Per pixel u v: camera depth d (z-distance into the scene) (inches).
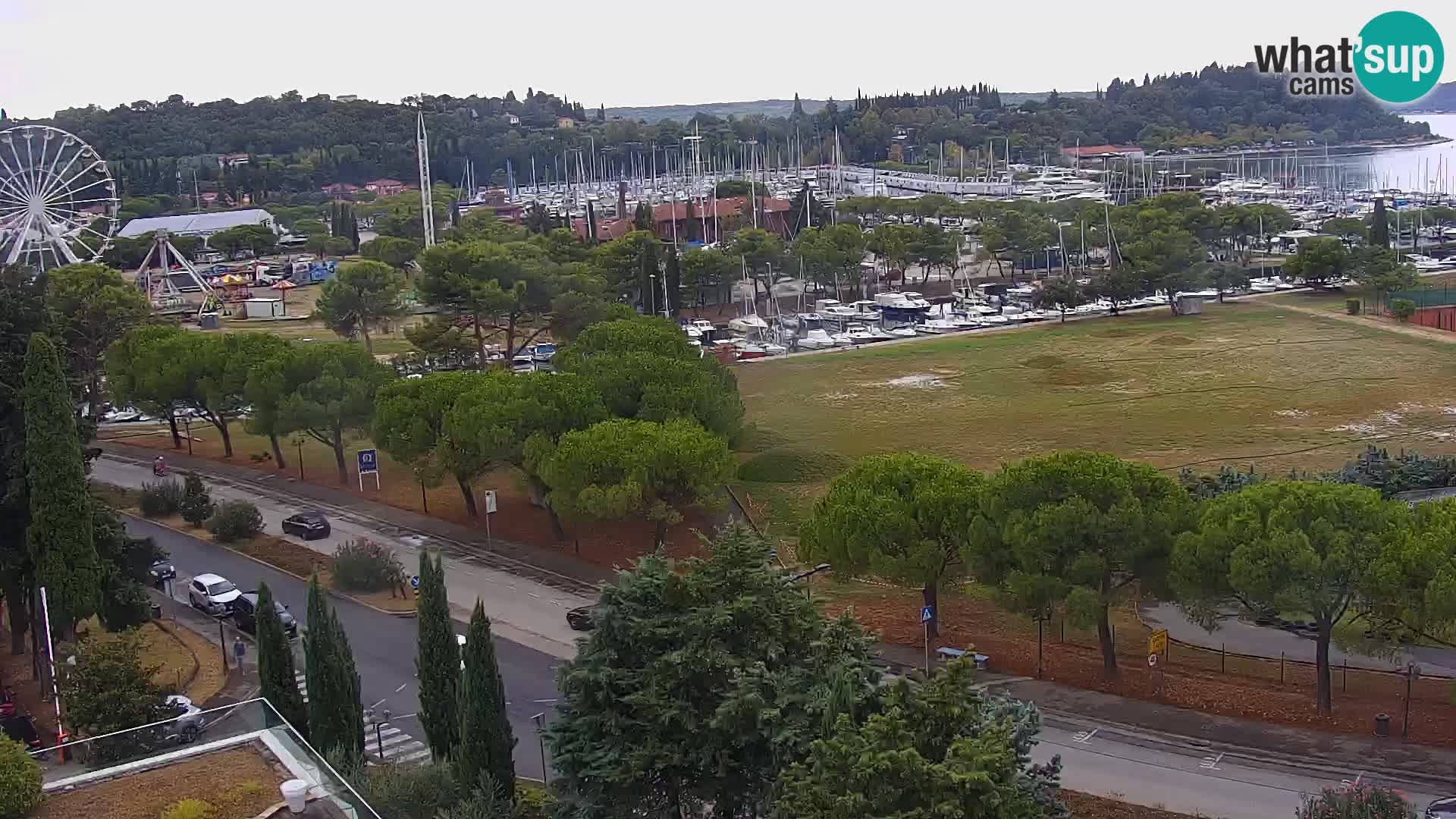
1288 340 7027.6
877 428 5423.2
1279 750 2459.4
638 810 1973.4
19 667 3078.2
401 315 7214.6
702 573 2065.7
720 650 1935.3
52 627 2876.5
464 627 3312.0
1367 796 1950.1
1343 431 5083.7
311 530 4067.4
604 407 4079.7
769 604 2016.5
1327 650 2655.0
